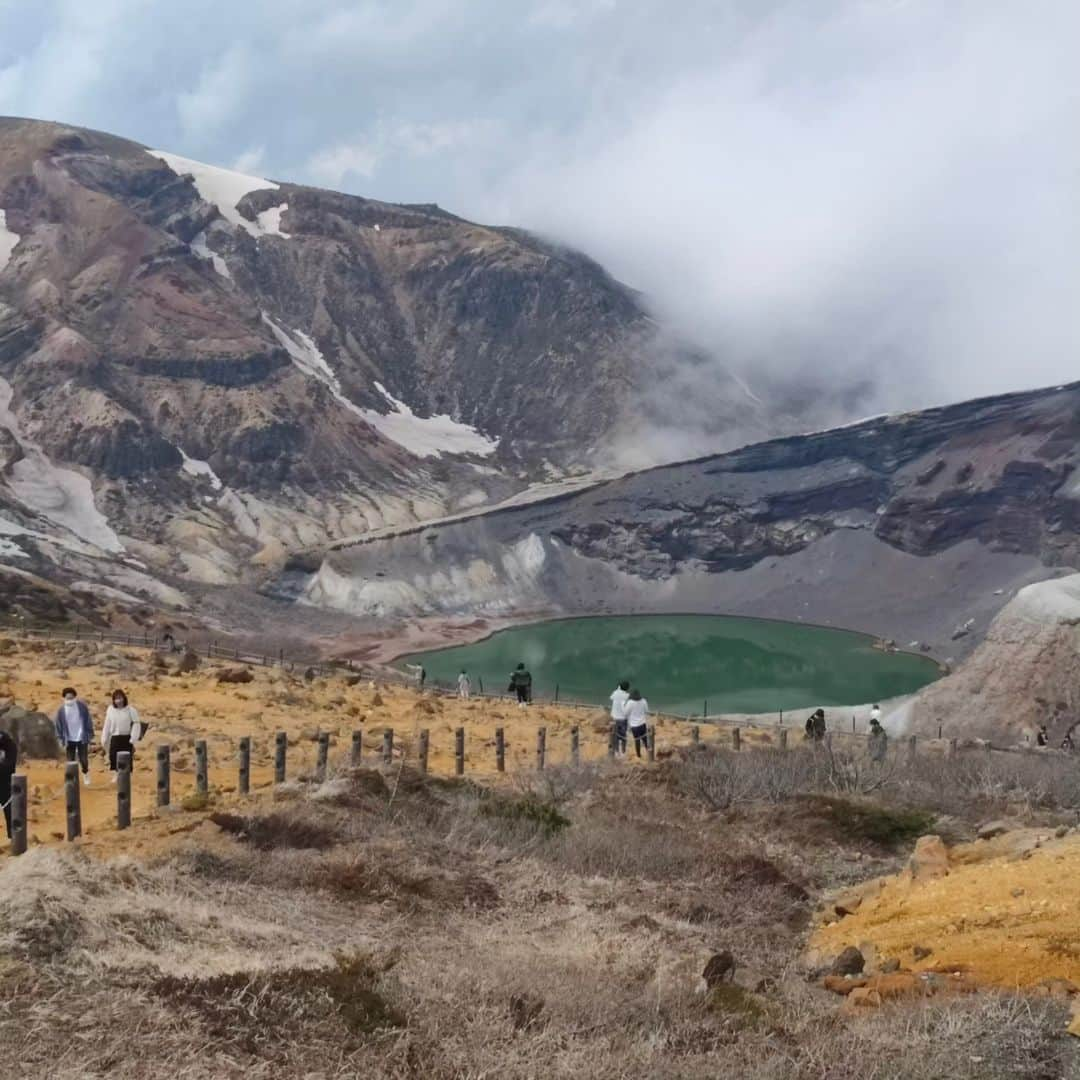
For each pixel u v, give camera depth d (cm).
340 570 15950
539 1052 921
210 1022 856
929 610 16100
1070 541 15750
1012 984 1105
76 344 18838
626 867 1747
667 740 3628
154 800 2019
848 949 1277
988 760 2911
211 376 19575
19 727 2445
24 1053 772
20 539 14212
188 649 4962
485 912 1411
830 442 19600
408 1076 858
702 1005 1054
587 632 15550
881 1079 891
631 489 19412
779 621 16662
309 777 2055
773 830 2128
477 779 2436
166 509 16950
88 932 950
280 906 1257
